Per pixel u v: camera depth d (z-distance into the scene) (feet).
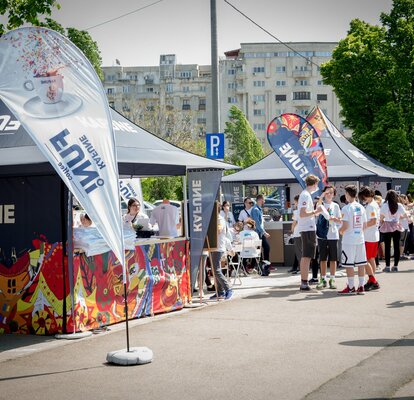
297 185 72.43
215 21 56.75
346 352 25.48
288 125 49.29
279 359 24.59
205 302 39.81
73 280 30.25
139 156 33.22
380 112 115.03
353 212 41.11
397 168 115.85
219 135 51.78
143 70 387.96
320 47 362.53
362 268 41.34
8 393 21.03
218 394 20.27
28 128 25.89
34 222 30.91
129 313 33.76
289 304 37.93
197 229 39.14
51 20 54.39
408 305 36.58
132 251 34.14
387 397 19.44
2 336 30.66
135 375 22.82
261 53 364.79
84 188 25.40
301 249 47.78
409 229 68.69
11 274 31.35
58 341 29.14
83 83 26.89
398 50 116.47
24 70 26.91
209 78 377.50
